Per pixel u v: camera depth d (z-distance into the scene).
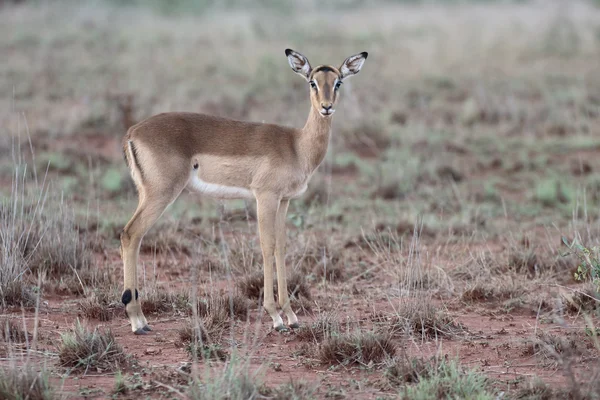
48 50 34.66
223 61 33.19
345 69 10.88
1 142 20.20
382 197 17.70
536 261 12.86
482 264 12.70
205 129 10.18
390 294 11.59
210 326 9.62
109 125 23.14
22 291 10.65
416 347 9.33
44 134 22.03
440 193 17.64
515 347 9.46
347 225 15.38
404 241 14.36
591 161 20.41
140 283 11.71
